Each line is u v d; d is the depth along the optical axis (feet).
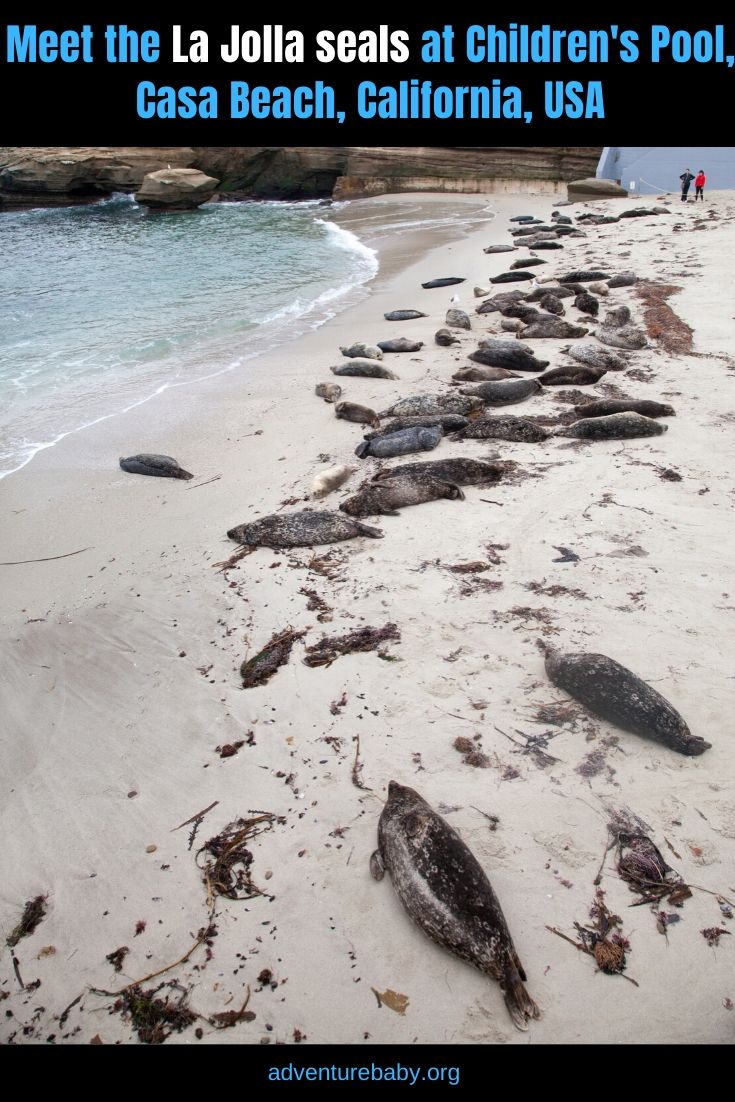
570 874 11.82
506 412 31.27
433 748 14.38
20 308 57.88
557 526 21.76
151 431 33.01
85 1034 10.52
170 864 12.78
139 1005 10.73
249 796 13.89
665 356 36.52
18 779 15.15
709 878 11.55
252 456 29.63
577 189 102.27
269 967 11.02
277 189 135.23
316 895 11.96
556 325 41.60
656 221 77.20
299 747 14.80
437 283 59.52
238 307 55.88
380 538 22.09
